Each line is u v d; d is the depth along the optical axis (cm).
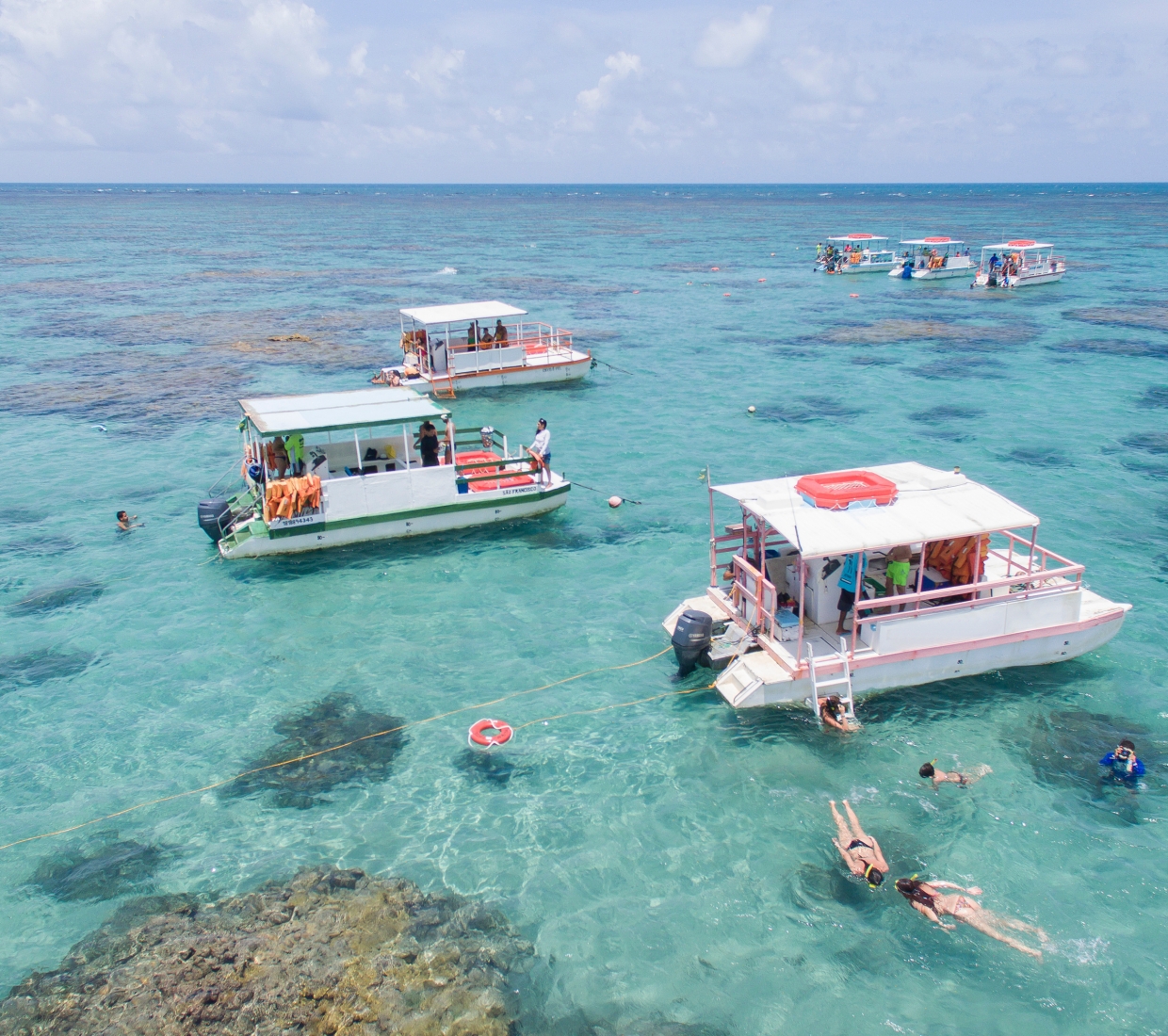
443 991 1026
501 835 1309
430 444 2441
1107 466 2941
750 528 1816
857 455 3119
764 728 1544
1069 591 1653
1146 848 1267
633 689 1688
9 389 4219
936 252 8394
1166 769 1425
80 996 1014
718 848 1280
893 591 1647
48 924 1141
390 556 2308
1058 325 5556
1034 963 1084
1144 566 2172
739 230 15475
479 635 1905
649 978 1067
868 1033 997
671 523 2514
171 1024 969
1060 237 12244
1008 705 1588
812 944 1118
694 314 6331
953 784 1398
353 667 1786
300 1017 980
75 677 1758
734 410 3747
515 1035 980
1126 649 1773
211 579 2186
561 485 2534
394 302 7056
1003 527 1559
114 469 3047
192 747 1535
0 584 2170
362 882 1211
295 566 2256
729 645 1692
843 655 1553
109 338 5541
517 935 1124
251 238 14312
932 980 1063
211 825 1338
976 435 3331
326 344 5309
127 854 1276
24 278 8744
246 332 5694
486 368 3938
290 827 1330
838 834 1300
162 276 8950
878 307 6494
